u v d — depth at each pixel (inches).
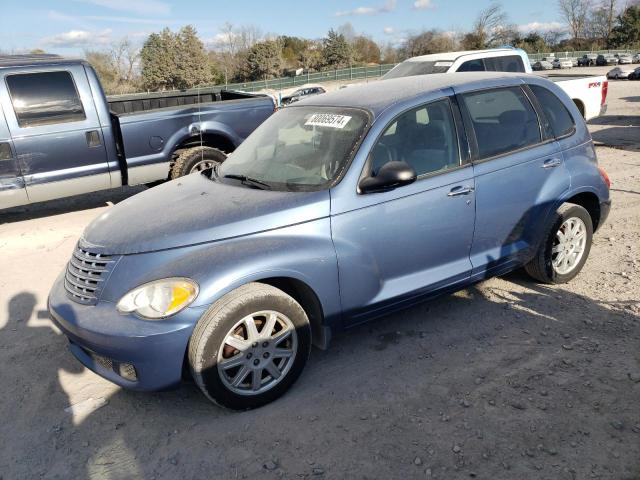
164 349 117.3
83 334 121.8
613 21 3442.4
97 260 128.6
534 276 183.8
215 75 2714.1
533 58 2807.6
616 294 177.3
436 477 105.6
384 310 146.9
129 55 2409.0
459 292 183.6
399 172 134.8
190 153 292.5
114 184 285.9
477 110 161.9
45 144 263.3
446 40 2812.5
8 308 191.3
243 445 117.3
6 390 143.0
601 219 191.9
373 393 132.4
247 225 128.5
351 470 108.7
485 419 120.9
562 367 138.6
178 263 122.0
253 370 126.2
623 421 118.0
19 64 257.1
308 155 149.4
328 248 133.3
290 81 2292.1
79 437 123.6
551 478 103.8
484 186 157.2
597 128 543.8
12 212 313.9
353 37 3147.1
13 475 113.3
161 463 114.0
